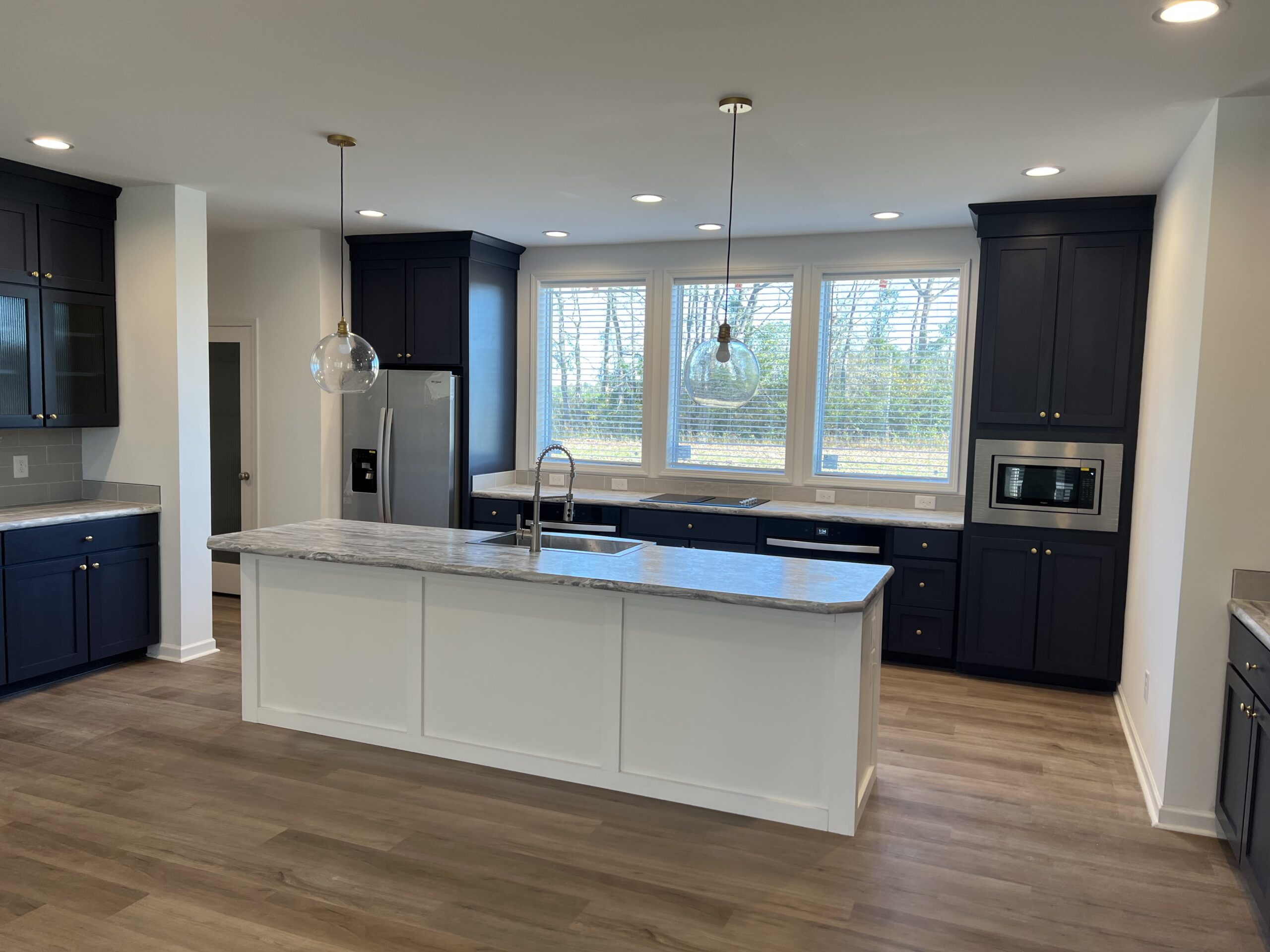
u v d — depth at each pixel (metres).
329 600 3.70
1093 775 3.54
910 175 4.02
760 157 3.77
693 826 3.02
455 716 3.51
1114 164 3.72
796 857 2.83
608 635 3.20
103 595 4.49
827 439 5.62
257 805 3.12
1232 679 2.90
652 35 2.53
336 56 2.72
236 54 2.73
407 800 3.18
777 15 2.38
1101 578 4.52
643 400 6.02
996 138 3.42
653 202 4.67
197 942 2.31
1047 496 4.59
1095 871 2.78
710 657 3.08
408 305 5.84
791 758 3.02
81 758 3.50
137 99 3.16
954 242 5.23
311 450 5.86
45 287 4.31
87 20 2.49
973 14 2.34
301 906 2.50
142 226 4.61
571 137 3.53
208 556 4.91
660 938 2.38
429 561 3.31
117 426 4.77
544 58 2.71
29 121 3.45
